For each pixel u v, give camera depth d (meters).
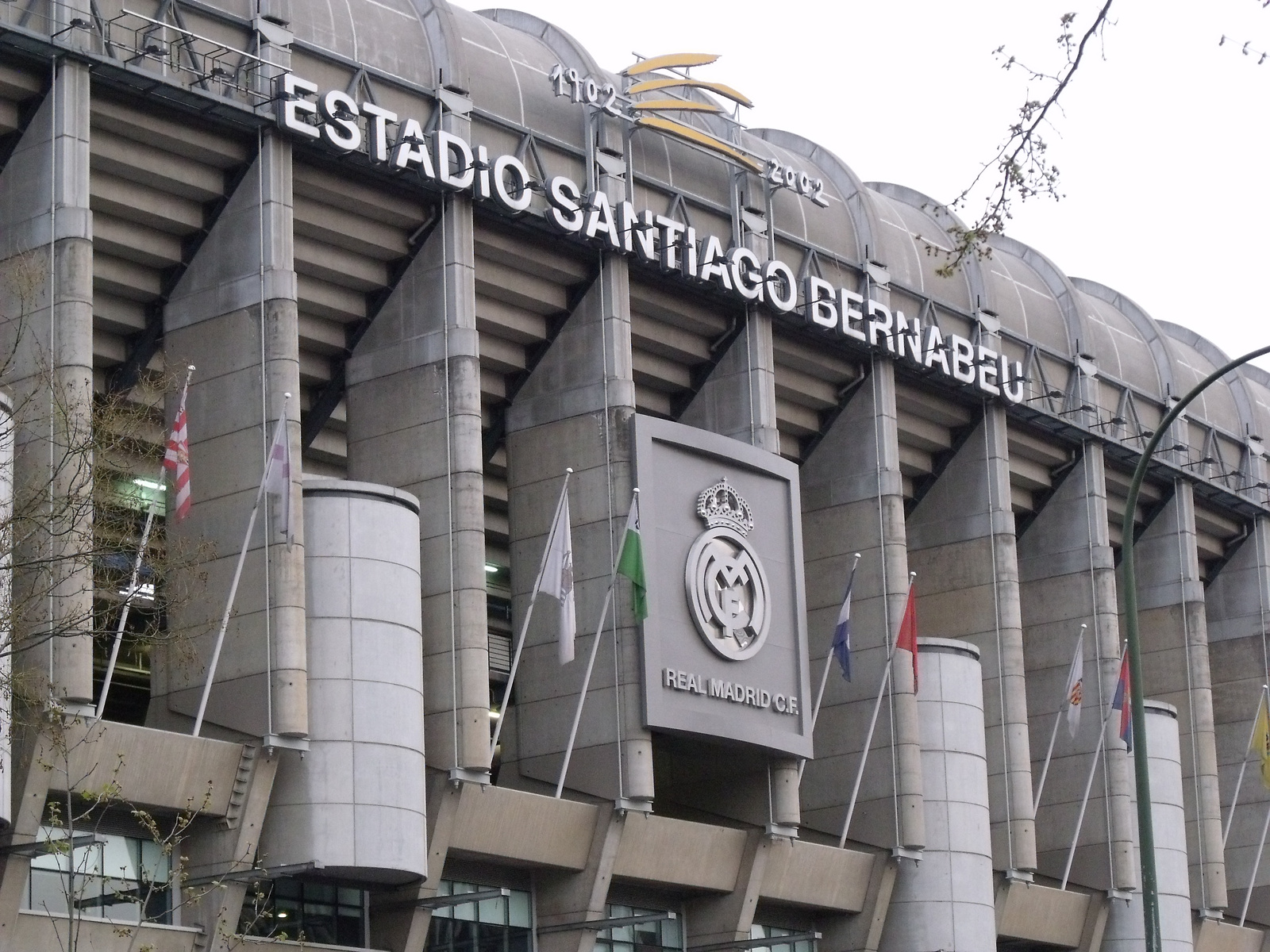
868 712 64.75
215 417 50.53
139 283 52.06
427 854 51.69
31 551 39.19
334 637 49.28
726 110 63.41
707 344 63.31
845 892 63.22
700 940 60.06
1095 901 73.12
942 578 70.94
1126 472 78.88
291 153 51.88
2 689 38.00
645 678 56.47
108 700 56.22
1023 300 74.69
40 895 45.00
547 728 57.69
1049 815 74.19
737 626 59.28
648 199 61.03
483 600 53.28
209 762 47.12
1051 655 75.12
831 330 64.25
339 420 59.06
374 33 55.25
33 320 45.97
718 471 60.22
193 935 46.91
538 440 59.38
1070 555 75.31
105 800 41.91
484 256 57.44
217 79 51.22
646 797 56.12
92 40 48.94
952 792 65.62
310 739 48.69
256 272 50.81
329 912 50.81
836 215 66.81
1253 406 86.56
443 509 53.75
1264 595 84.94
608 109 58.91
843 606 60.41
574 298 59.56
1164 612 80.88
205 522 49.94
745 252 61.62
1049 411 73.62
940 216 73.25
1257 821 84.00
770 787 60.22
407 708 49.72
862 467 66.19
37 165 47.44
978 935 65.06
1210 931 79.75
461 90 55.94
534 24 62.38
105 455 37.34
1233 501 84.00
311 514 49.88
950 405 70.25
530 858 54.62
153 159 50.72
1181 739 80.06
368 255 55.50
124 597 43.62
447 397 54.25
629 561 54.22
